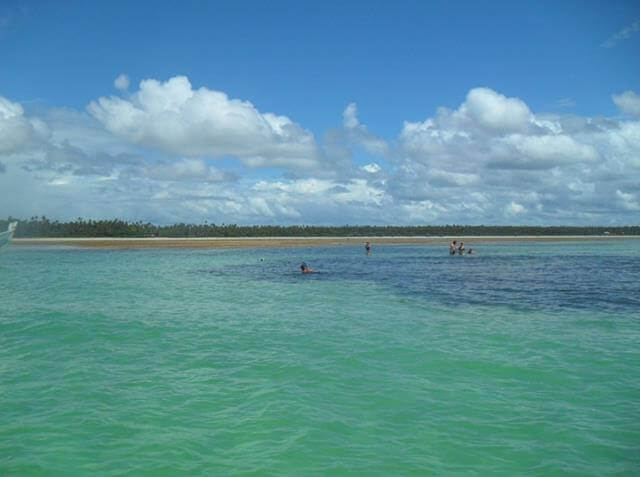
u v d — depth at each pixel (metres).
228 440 9.39
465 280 37.88
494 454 8.84
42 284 34.97
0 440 9.36
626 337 17.86
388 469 8.33
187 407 11.02
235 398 11.59
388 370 13.76
